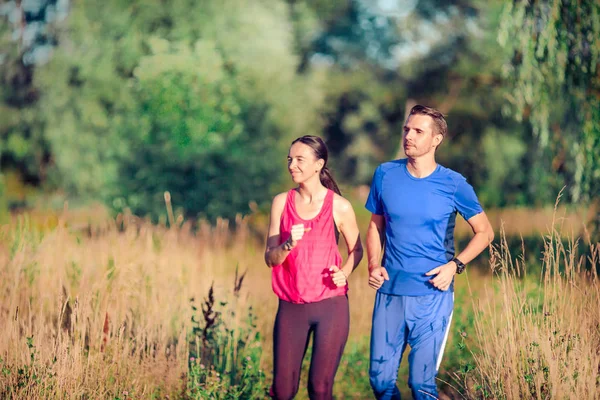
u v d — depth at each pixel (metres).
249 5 25.81
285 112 26.75
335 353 6.84
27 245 10.77
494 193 29.45
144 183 24.39
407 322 7.09
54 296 9.70
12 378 7.44
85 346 8.95
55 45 35.16
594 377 6.91
